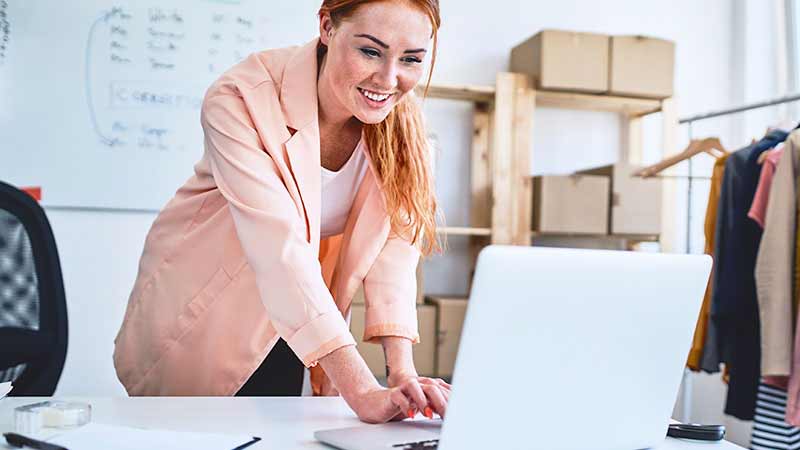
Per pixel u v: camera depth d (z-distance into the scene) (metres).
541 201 3.02
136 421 1.00
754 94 3.52
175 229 1.42
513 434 0.82
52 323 1.45
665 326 0.90
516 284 0.77
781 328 2.18
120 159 2.84
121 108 2.83
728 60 3.60
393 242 1.39
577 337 0.83
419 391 0.99
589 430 0.88
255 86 1.25
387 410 1.00
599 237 3.42
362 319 2.77
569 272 0.80
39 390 1.43
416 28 1.13
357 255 1.36
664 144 3.17
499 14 3.32
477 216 3.23
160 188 2.88
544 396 0.83
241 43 2.94
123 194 2.84
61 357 1.45
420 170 1.39
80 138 2.80
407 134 1.37
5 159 2.74
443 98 3.22
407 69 1.17
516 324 0.79
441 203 3.26
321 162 1.37
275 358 1.51
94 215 2.84
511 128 3.04
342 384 1.05
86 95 2.80
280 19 2.98
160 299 1.41
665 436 0.99
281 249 1.11
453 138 3.28
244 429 0.97
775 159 2.33
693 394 3.26
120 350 1.47
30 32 2.75
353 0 1.13
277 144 1.22
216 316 1.35
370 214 1.38
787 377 2.24
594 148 3.45
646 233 3.10
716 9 3.59
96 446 0.84
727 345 2.45
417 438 0.92
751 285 2.39
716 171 2.64
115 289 2.87
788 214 2.20
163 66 2.87
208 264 1.36
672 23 3.54
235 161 1.18
